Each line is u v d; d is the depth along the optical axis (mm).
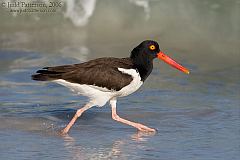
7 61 18328
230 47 20500
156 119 13562
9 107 14062
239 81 17000
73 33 21500
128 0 22734
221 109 14281
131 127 13023
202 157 11039
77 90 12602
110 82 12406
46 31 21594
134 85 12727
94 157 10969
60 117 13523
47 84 16250
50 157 10906
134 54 12891
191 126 13070
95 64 12539
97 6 22469
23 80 16500
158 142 11938
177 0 23125
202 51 20172
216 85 16562
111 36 21328
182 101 14945
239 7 22953
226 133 12562
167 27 21953
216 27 21938
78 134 12398
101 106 13023
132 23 22156
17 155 10961
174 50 20203
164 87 16234
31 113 13688
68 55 19078
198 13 22719
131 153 11234
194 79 17125
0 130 12438
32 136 12156
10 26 21750
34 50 19547
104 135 12375
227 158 11000
